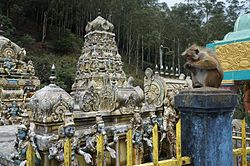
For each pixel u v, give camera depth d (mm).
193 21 55625
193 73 2816
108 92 6711
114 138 6230
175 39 51062
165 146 7793
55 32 43031
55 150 4582
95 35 17047
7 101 12898
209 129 2514
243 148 3018
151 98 8602
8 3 41500
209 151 2490
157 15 54312
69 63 36000
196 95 2537
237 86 4172
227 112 2676
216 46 4195
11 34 35156
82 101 6047
